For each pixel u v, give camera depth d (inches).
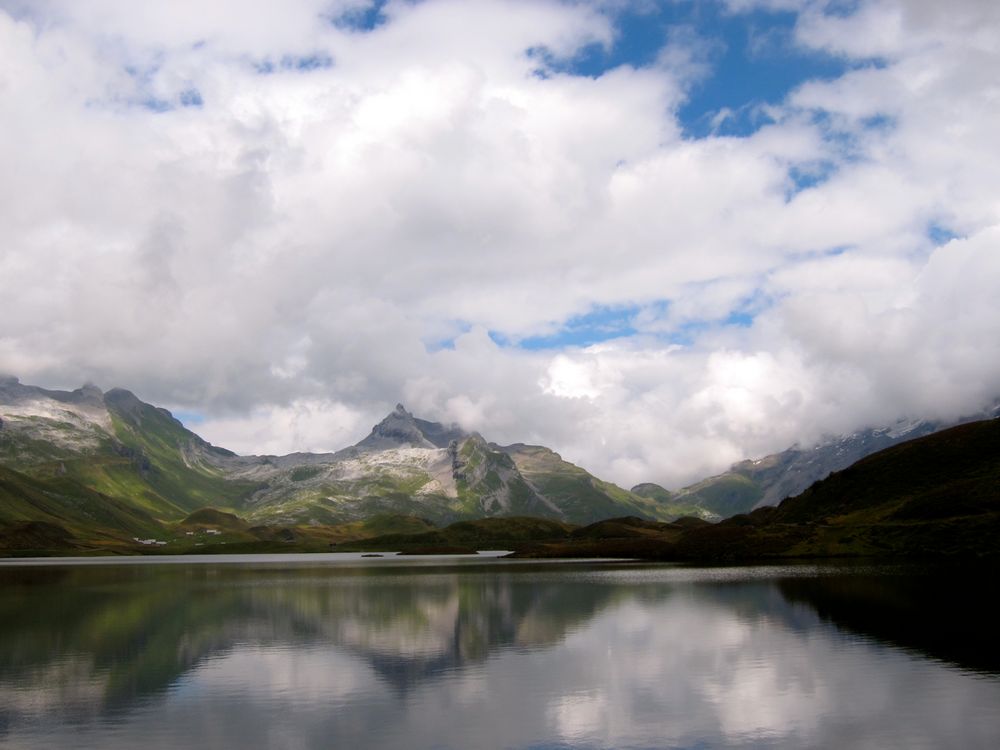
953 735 1487.5
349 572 7121.1
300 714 1713.8
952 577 4180.6
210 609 3722.9
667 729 1566.2
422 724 1624.0
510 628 2913.4
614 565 7239.2
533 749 1461.6
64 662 2336.4
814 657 2197.3
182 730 1603.1
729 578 4857.3
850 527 7175.2
